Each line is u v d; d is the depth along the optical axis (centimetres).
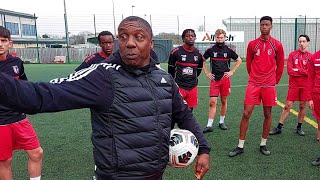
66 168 438
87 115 774
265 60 464
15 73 339
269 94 470
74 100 155
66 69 1961
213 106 619
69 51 2759
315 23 2661
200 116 757
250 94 470
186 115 216
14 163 460
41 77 1552
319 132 459
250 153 488
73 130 638
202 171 215
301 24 2684
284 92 1088
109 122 171
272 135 586
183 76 566
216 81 616
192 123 218
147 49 175
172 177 402
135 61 171
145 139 175
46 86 148
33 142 342
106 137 173
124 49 170
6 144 324
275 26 2717
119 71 172
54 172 423
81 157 481
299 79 564
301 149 505
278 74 481
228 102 915
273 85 471
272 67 469
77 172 423
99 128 174
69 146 534
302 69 558
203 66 626
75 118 743
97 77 165
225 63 620
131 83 173
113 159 173
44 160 469
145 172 179
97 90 163
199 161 214
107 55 408
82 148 523
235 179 392
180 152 205
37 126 672
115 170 174
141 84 177
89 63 407
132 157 174
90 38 2859
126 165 174
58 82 156
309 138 564
